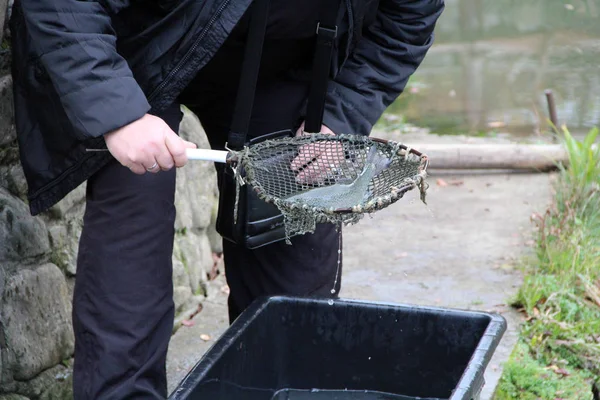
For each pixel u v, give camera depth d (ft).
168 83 9.00
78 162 9.29
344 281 15.94
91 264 9.41
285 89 10.35
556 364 13.60
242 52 9.55
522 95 31.35
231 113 10.35
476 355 8.68
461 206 19.52
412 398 10.18
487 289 15.60
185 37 8.85
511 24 42.57
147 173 9.37
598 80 33.27
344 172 9.36
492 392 12.26
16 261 10.77
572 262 15.55
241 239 10.07
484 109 29.58
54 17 8.20
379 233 18.11
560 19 43.27
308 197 8.96
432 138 25.04
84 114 8.27
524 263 16.48
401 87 10.60
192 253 14.92
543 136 26.08
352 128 10.37
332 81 10.34
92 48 8.25
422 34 10.43
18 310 10.69
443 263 16.70
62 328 11.46
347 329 10.13
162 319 9.57
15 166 10.94
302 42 9.80
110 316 9.27
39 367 11.00
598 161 18.47
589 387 12.99
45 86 9.12
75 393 9.46
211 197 15.76
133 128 8.34
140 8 9.00
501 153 21.34
